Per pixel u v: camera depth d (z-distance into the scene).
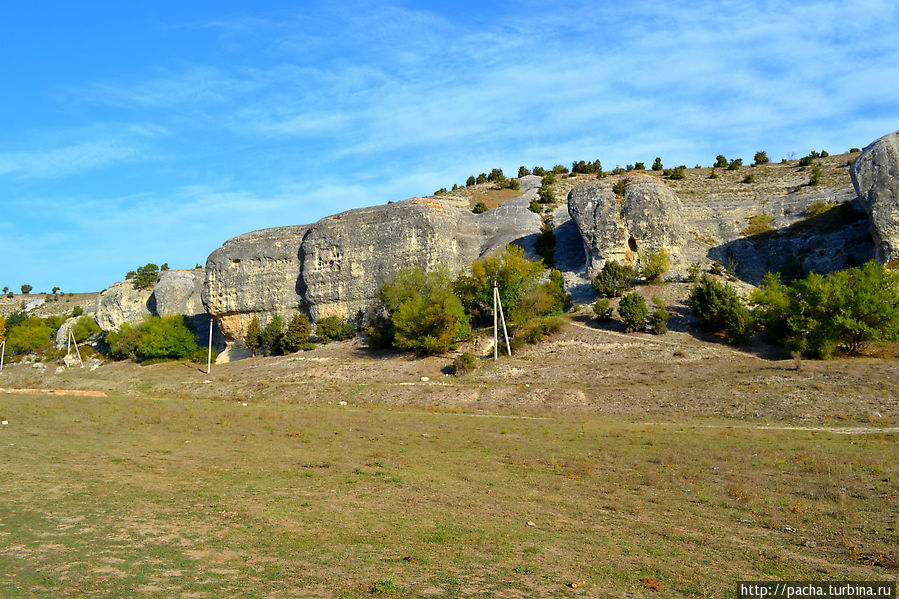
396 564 11.13
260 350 82.19
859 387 38.00
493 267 69.00
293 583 9.96
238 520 13.80
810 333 50.41
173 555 11.18
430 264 77.81
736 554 12.52
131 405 41.91
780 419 34.09
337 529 13.34
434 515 14.93
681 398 39.53
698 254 77.94
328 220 84.62
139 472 18.84
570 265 79.38
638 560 11.98
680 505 16.62
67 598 9.02
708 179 114.06
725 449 25.03
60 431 27.86
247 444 25.47
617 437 28.89
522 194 115.81
